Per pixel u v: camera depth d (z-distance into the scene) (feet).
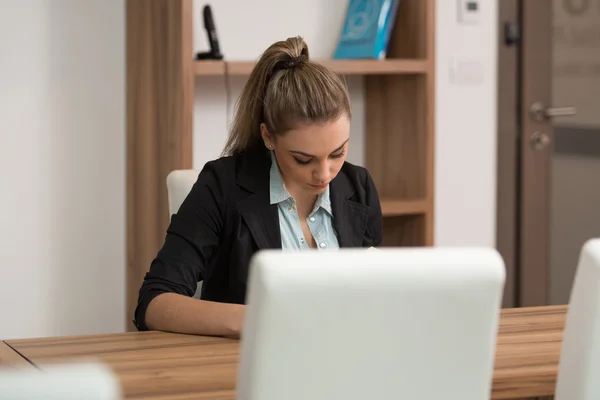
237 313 6.20
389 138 12.59
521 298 14.26
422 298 4.16
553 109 14.16
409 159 12.25
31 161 11.34
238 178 7.09
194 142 12.13
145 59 11.26
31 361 5.56
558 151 14.29
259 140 7.22
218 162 7.20
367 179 7.60
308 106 6.48
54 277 11.56
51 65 11.32
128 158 11.64
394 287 4.10
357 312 4.10
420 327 4.21
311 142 6.54
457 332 4.27
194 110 12.09
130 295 11.75
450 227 13.75
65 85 11.41
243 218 7.00
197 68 10.68
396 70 11.71
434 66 11.92
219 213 7.00
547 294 14.42
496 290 4.25
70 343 6.03
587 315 4.73
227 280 7.15
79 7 11.39
